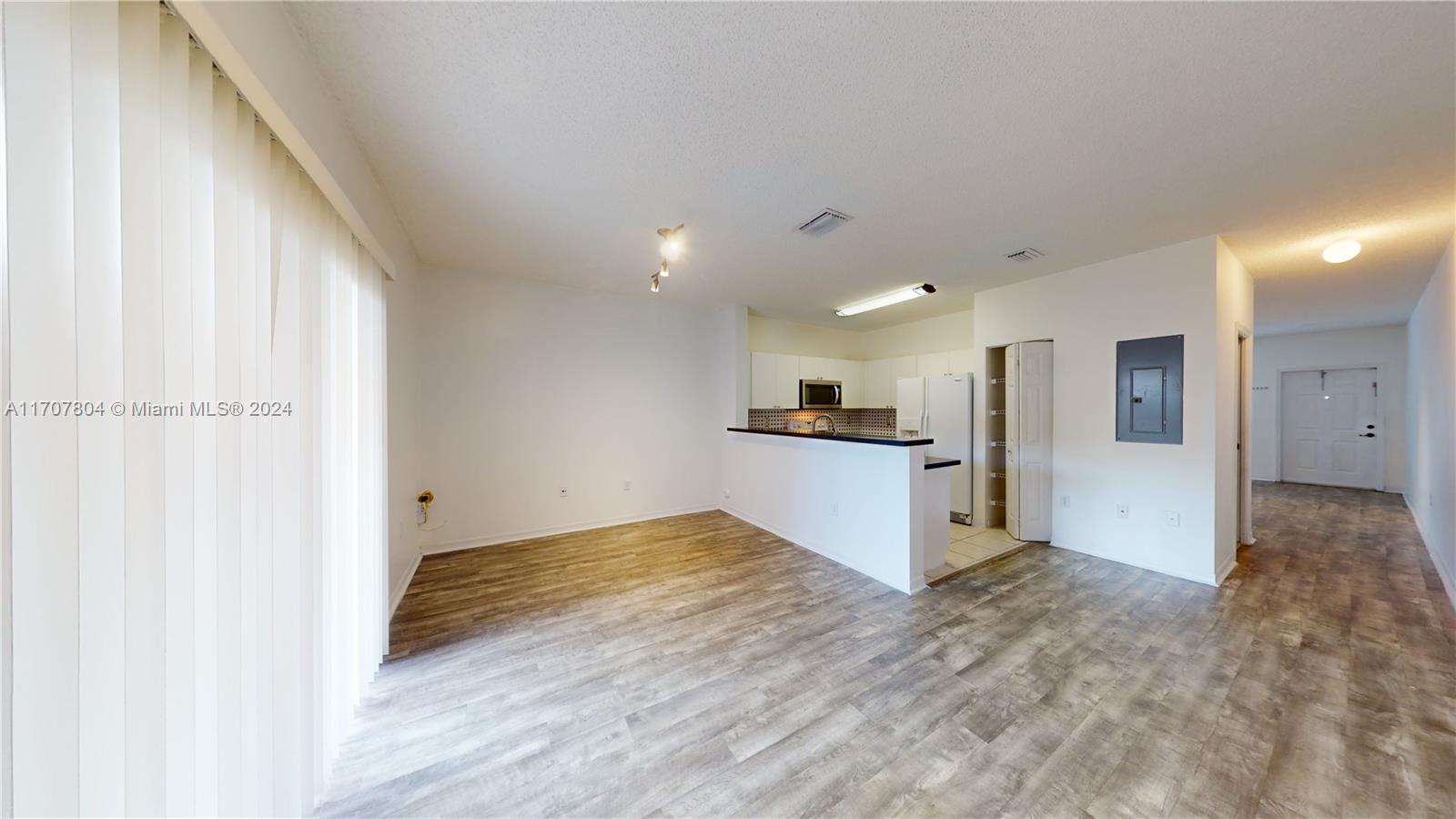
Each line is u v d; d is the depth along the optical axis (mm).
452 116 1727
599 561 3451
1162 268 3105
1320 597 2723
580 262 3490
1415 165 2021
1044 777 1422
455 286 3709
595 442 4398
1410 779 1381
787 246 3092
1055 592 2832
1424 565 3271
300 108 1358
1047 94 1595
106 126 741
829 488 3564
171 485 863
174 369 871
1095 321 3469
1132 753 1509
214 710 969
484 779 1433
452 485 3707
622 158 2021
